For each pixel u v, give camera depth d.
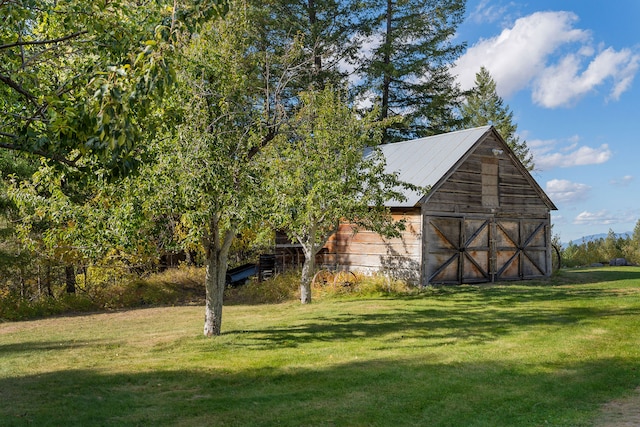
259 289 22.98
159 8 8.66
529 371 8.95
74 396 8.02
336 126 18.09
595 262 36.38
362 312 16.38
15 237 20.20
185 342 12.39
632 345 10.71
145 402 7.67
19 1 7.28
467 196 23.81
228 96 12.51
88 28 7.79
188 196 11.05
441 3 34.84
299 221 17.48
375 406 7.28
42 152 6.78
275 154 17.38
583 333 12.05
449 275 22.97
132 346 12.20
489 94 57.38
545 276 26.52
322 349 11.18
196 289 25.00
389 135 37.25
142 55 6.20
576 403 7.24
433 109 37.16
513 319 14.22
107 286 22.91
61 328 16.06
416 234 22.28
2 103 8.12
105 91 5.92
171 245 12.21
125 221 11.15
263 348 11.48
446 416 6.80
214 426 6.61
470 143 23.88
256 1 28.50
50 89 8.13
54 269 22.20
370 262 24.12
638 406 7.04
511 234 25.48
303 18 34.31
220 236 13.28
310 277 19.28
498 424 6.46
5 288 20.98
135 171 6.69
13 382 9.05
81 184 7.26
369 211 18.77
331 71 34.00
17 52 8.05
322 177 17.02
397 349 10.92
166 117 9.30
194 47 12.02
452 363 9.60
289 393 8.02
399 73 35.06
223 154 11.76
